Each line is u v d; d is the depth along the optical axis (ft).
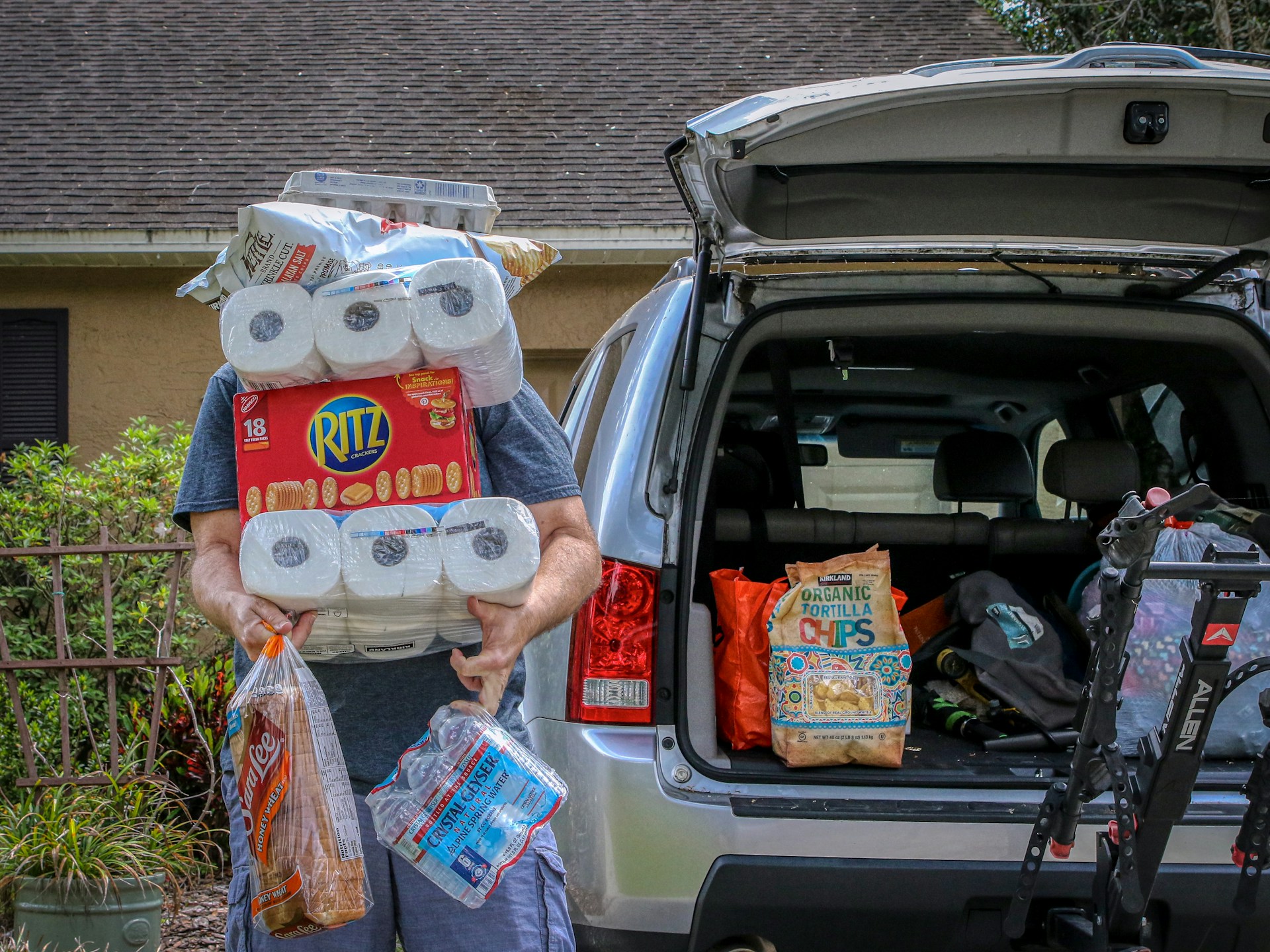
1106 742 6.99
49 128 31.45
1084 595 10.67
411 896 5.91
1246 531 8.75
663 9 38.22
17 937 11.40
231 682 16.05
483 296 5.48
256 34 36.19
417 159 30.68
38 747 15.31
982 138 7.83
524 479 6.33
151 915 12.10
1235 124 7.80
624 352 9.66
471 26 37.04
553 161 30.68
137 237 27.50
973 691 9.96
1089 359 12.28
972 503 13.91
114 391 28.68
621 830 7.86
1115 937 7.30
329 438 5.62
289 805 5.34
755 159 7.84
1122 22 43.60
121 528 17.51
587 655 8.16
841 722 8.39
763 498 12.94
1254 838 7.41
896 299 9.02
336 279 5.71
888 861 7.84
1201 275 9.19
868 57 35.50
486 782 5.63
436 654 6.13
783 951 7.90
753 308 8.96
